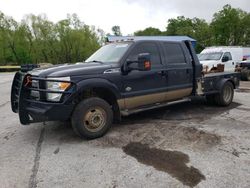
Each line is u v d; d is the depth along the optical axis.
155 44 6.22
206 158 4.24
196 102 8.42
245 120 6.31
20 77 5.62
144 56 5.32
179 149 4.61
